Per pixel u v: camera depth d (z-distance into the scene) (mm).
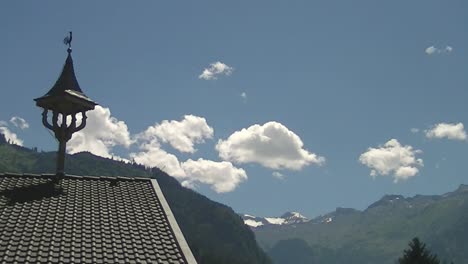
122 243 16422
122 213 18766
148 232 17516
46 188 20172
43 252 15234
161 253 16250
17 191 19609
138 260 15469
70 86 22438
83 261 14961
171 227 18047
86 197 19859
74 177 21750
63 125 22031
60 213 18000
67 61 23062
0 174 21109
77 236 16469
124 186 21703
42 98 22062
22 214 17578
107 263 15125
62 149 21938
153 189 21547
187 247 16875
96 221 17781
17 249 15172
